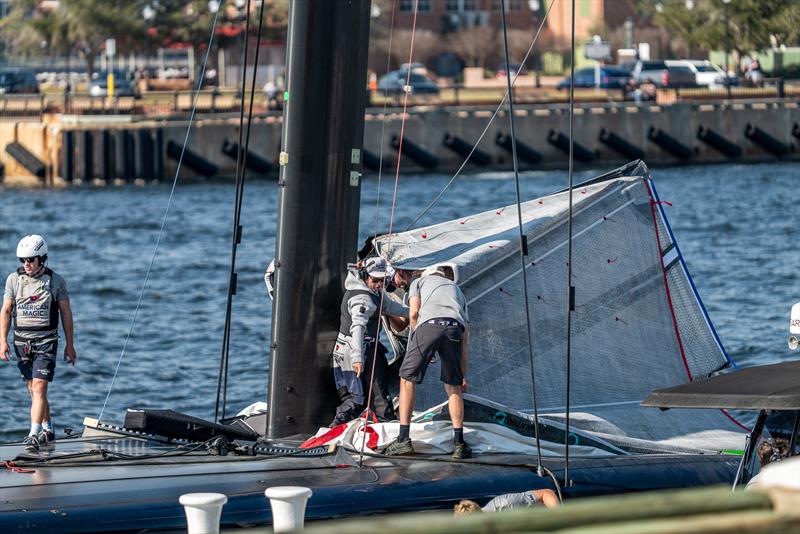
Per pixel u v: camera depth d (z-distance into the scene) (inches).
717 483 1414.9
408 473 1307.8
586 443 1493.6
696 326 1768.0
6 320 1642.5
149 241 5378.9
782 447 1203.2
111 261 4707.2
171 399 2490.2
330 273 1539.1
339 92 1526.8
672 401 1066.7
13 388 2519.7
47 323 1636.3
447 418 1444.4
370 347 1521.9
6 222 6161.4
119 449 1406.3
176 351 2965.1
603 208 1769.2
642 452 1526.8
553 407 1572.3
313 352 1529.3
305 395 1526.8
